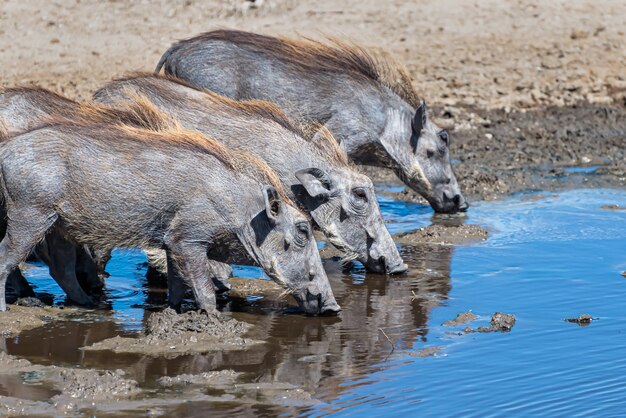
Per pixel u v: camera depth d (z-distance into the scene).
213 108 32.78
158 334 27.31
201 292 28.69
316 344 27.25
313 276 29.33
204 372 25.03
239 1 66.50
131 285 32.75
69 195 28.33
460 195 39.78
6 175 28.09
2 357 25.53
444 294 31.58
